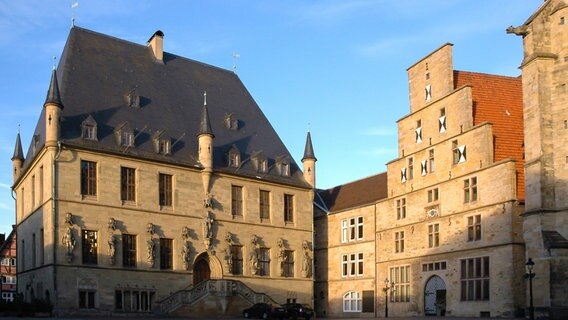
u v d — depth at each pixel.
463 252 49.28
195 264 56.72
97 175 50.94
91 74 56.38
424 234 54.28
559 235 37.28
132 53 62.38
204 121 58.03
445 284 51.16
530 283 35.72
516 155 49.56
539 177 38.09
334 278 66.75
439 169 53.06
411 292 55.31
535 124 38.88
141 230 52.69
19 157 63.03
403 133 58.41
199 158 57.72
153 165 54.38
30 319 40.00
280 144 67.88
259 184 62.06
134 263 52.09
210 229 57.00
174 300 51.34
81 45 58.09
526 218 38.97
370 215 62.41
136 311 51.31
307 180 66.69
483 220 47.50
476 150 48.94
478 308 47.19
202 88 66.00
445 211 51.84
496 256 45.81
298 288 63.34
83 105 53.25
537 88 38.88
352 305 63.72
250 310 52.84
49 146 48.47
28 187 56.53
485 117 51.22
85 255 49.34
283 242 62.78
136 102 57.44
